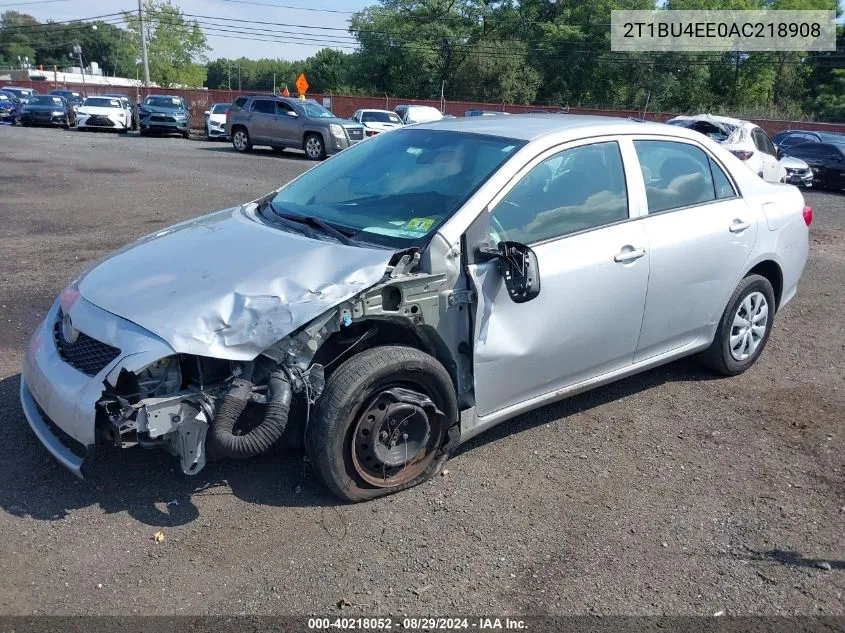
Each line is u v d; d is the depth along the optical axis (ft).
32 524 11.08
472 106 147.13
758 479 13.32
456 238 12.04
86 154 66.64
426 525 11.52
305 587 10.05
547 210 13.30
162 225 33.81
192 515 11.47
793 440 14.84
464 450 13.93
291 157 79.00
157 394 10.66
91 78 249.96
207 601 9.71
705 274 15.72
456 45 206.59
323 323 10.93
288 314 10.67
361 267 11.30
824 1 190.08
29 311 20.89
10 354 17.56
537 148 13.43
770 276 18.03
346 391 11.16
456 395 12.52
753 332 17.74
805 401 16.75
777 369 18.71
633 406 16.15
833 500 12.72
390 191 13.75
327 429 11.13
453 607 9.80
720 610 9.94
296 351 10.87
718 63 186.39
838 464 13.96
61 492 11.87
